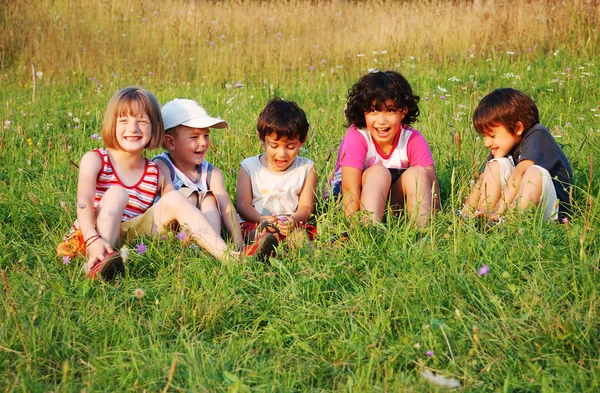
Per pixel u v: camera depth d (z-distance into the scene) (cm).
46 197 409
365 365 236
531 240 308
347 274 304
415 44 951
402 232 339
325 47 995
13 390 216
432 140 535
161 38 1069
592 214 332
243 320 276
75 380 233
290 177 396
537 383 216
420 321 259
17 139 551
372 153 400
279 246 325
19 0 1117
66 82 901
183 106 380
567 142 500
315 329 265
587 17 898
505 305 264
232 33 1111
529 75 770
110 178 354
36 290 288
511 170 372
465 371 224
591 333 238
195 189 360
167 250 332
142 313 278
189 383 224
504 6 1011
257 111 672
